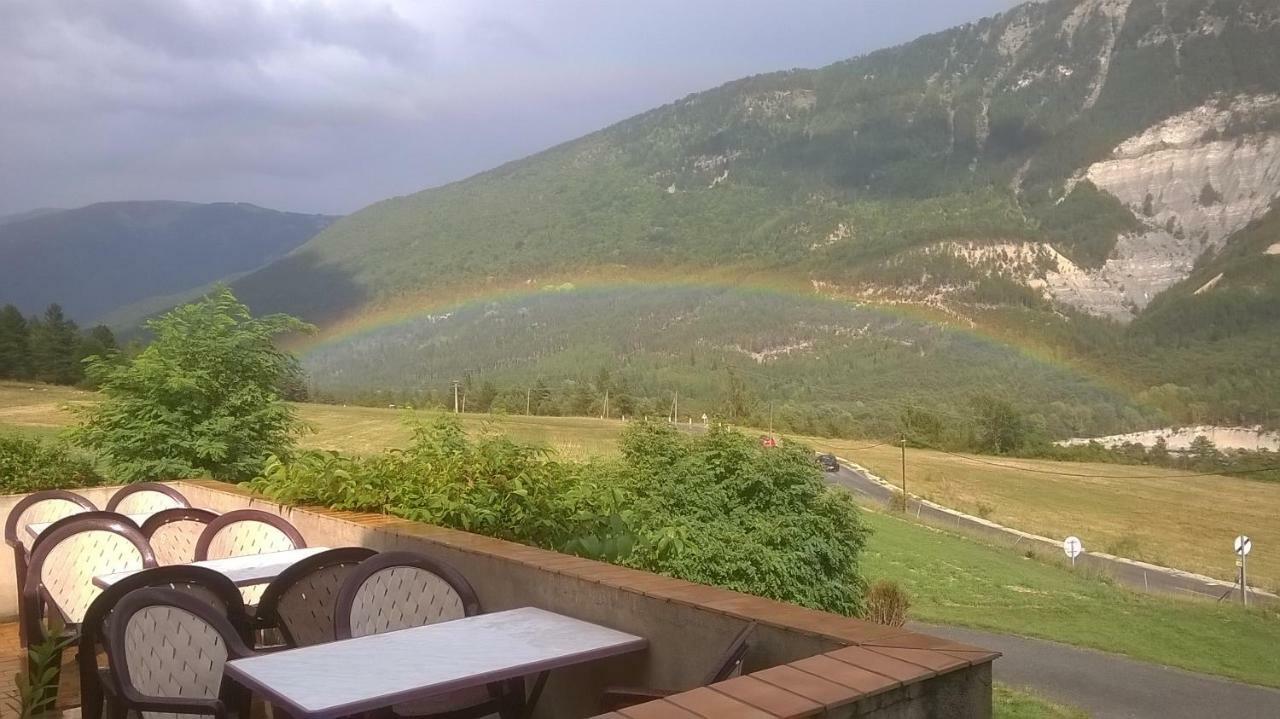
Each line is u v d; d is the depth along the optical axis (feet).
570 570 9.94
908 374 578.66
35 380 269.23
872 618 52.80
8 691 12.12
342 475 15.69
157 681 8.73
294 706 6.80
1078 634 100.94
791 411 382.22
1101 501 266.98
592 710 9.26
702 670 8.16
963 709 6.61
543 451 18.75
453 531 12.90
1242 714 73.67
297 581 10.42
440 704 9.21
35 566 12.38
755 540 33.83
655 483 34.91
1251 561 203.62
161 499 17.49
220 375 27.68
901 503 199.21
